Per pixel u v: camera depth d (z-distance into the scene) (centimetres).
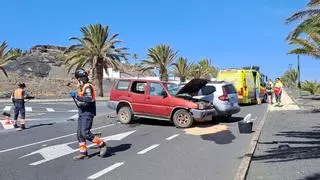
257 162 1058
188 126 1830
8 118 2059
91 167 1038
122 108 1970
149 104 1909
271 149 1243
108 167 1037
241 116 2312
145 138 1536
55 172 985
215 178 923
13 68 7150
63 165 1062
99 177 936
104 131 1730
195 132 1691
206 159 1138
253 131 1695
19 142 1445
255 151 1220
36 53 8450
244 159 1080
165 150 1282
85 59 5538
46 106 3447
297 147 1258
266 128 1738
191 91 1920
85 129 1138
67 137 1562
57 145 1372
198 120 1841
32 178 927
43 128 1862
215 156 1182
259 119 2145
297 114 2352
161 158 1154
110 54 5597
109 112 2770
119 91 1991
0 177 935
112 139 1509
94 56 5531
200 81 1845
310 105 3048
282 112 2514
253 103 3409
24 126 1850
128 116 1964
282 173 932
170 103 1859
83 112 1139
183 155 1199
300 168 975
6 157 1168
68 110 3044
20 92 1853
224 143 1416
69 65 5756
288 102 3459
